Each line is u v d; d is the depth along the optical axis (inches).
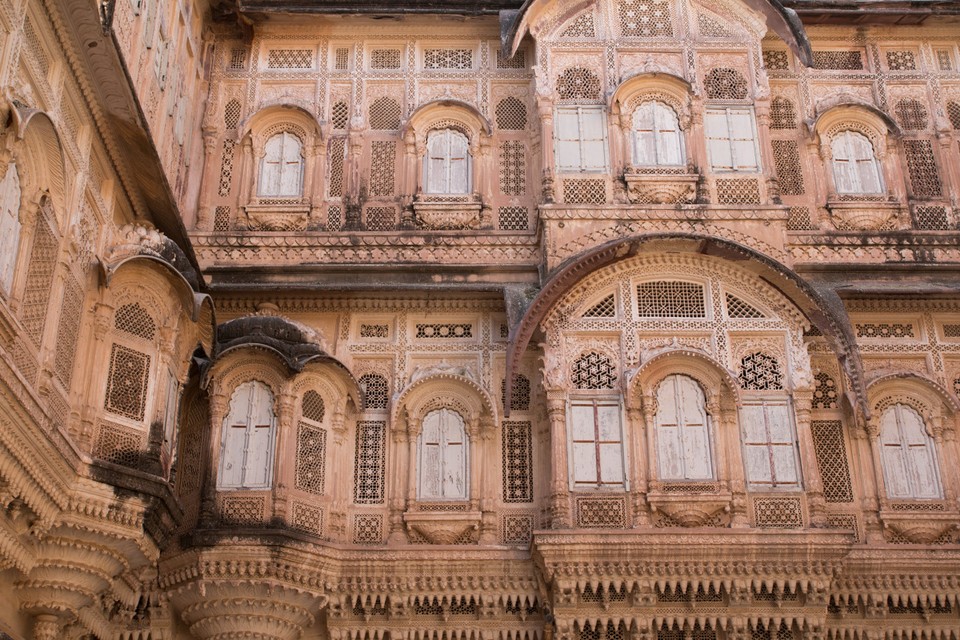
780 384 569.9
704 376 568.4
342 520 561.0
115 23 477.4
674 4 666.8
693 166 623.8
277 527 529.3
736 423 557.3
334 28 681.6
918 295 597.6
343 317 604.7
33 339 401.7
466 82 673.6
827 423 588.1
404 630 543.8
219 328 568.4
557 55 653.3
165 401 486.3
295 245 622.8
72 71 436.1
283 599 525.3
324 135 655.8
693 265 589.6
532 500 566.6
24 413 365.4
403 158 653.3
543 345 572.1
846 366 564.1
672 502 539.5
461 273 610.9
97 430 452.8
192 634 534.0
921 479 578.9
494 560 543.8
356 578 540.7
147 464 466.3
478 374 591.5
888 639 547.5
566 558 520.1
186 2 627.2
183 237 538.0
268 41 682.8
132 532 449.4
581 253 581.9
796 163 659.4
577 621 524.4
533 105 658.2
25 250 393.7
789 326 579.8
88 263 461.4
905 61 691.4
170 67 588.1
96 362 457.7
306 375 570.3
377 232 627.2
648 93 645.3
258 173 648.4
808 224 642.2
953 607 551.5
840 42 692.1
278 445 548.4
